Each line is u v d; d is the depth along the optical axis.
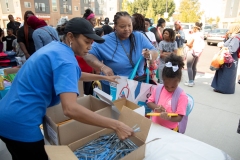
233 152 2.19
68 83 0.91
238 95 3.91
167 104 1.52
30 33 3.24
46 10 27.14
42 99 1.06
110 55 1.85
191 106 1.63
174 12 32.97
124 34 1.75
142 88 1.69
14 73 2.35
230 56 3.67
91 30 1.01
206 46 12.41
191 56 4.28
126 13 1.74
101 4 35.97
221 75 3.93
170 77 1.43
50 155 0.82
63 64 0.95
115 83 1.73
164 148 1.15
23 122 1.03
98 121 0.92
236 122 2.86
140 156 1.01
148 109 1.75
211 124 2.81
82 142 1.10
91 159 1.00
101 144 1.12
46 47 1.05
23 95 1.03
